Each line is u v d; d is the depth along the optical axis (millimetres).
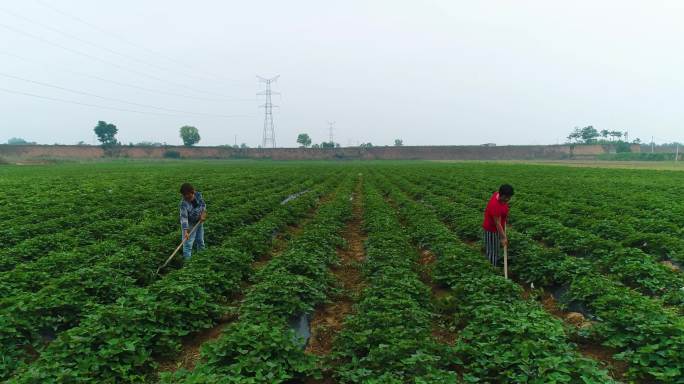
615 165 83812
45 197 24547
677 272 10000
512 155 147875
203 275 9523
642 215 18078
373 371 6086
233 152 141375
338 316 9078
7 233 14008
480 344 6629
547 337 6531
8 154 105312
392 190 31078
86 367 5977
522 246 12133
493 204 10586
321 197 29938
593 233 14969
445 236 13945
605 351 7168
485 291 8914
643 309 7410
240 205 22172
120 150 125188
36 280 9477
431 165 87125
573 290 9078
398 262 11094
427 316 8203
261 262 13094
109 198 23594
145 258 11094
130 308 7539
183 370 5996
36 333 7312
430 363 6055
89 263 10969
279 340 6453
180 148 135000
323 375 6551
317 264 10922
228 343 6371
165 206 20938
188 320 7988
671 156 119750
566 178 40844
